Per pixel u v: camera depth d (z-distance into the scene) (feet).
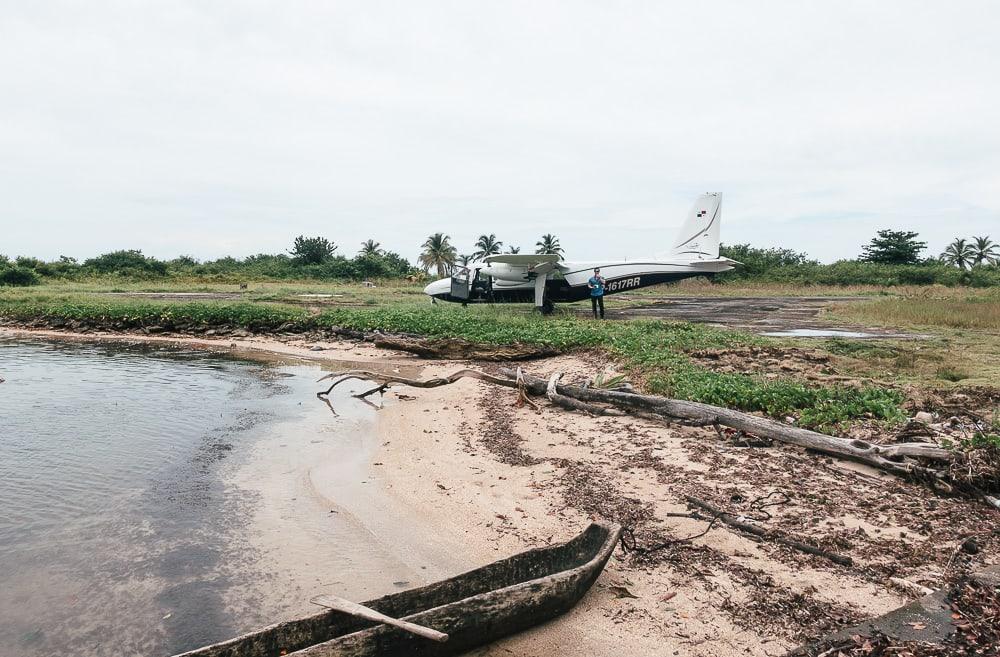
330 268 191.01
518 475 22.40
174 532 18.15
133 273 163.43
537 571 14.62
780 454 22.57
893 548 15.56
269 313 69.62
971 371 36.32
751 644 12.08
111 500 20.51
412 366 47.98
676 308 88.58
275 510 19.83
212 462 24.50
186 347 59.77
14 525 18.48
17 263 158.81
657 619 13.10
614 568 15.29
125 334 69.15
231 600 14.55
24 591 14.85
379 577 15.64
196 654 10.73
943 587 13.74
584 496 19.94
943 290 141.59
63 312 75.41
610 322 59.06
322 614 12.02
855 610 13.01
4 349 57.77
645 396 28.53
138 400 35.50
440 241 266.36
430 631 10.95
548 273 73.67
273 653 11.43
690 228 81.25
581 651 12.19
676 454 23.12
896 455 20.29
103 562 16.29
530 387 34.53
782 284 158.71
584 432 26.99
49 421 30.50
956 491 18.45
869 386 30.86
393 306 81.71
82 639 12.98
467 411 32.63
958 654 11.24
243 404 34.81
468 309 74.43
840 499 18.57
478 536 17.76
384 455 25.50
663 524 17.58
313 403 35.22
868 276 161.07
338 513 19.60
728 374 33.76
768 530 16.61
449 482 22.06
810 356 40.52
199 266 198.18
